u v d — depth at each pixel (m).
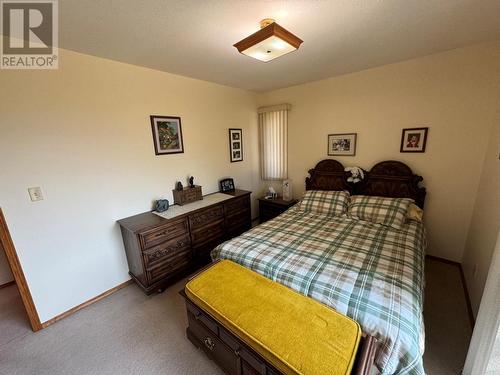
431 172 2.55
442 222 2.59
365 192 2.96
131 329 1.91
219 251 2.08
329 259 1.75
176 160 2.84
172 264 2.45
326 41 1.89
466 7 1.44
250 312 1.31
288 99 3.55
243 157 3.80
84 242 2.15
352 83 2.88
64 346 1.77
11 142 1.70
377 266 1.63
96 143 2.14
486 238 1.82
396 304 1.27
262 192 4.22
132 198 2.46
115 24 1.52
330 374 0.95
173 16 1.45
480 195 2.18
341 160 3.19
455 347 1.62
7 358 1.68
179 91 2.77
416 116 2.53
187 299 1.54
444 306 1.99
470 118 2.25
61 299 2.05
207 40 1.81
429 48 2.14
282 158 3.79
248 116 3.80
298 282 1.53
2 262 2.54
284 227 2.45
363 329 1.21
